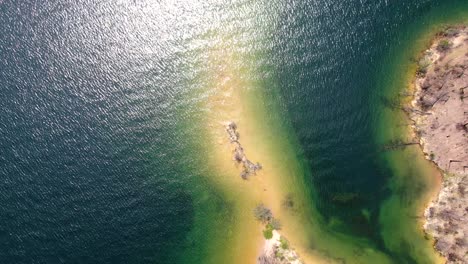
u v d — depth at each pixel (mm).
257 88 57844
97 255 56125
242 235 53281
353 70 55875
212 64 60375
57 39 64375
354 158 53188
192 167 56969
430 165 50656
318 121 55094
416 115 51969
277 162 54500
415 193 50688
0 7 65250
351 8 58094
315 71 56938
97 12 64875
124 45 63531
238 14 61438
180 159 57594
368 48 56156
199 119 58438
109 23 64438
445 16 54625
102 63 63156
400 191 51219
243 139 56094
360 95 54812
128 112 60594
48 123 61062
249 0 61438
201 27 62219
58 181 58719
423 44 54344
